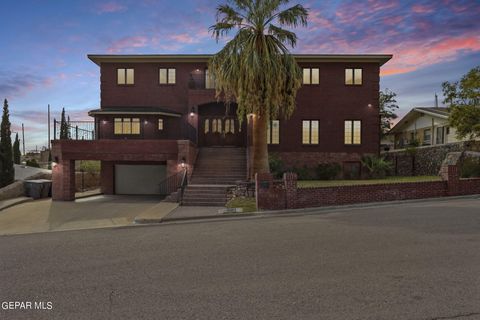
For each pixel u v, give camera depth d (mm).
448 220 8734
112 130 21062
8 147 19031
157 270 5164
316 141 21172
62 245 7250
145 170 21781
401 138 33875
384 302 3803
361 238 6992
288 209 11625
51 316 3592
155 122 20875
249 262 5477
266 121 14383
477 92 16703
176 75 21656
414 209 10703
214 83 21391
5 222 11438
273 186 12219
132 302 3938
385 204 12273
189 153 16641
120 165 21875
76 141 17234
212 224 9406
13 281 4793
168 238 7602
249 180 14531
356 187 12523
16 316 3607
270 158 19250
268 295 4070
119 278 4824
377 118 20922
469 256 5578
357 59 20625
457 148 18828
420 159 22375
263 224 9047
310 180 19844
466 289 4160
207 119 21859
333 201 12242
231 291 4223
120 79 21797
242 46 13703
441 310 3574
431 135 28000
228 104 19578
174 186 16641
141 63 21734
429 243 6453
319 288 4273
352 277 4664
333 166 20422
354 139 21109
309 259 5570
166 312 3637
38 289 4441
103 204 15758
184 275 4895
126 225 10133
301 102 21125
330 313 3537
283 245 6555
